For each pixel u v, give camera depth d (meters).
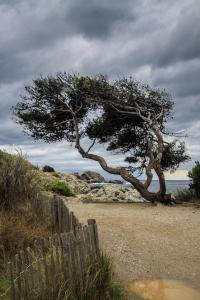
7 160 11.90
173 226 13.80
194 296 7.67
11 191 10.80
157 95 25.03
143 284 8.19
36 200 10.89
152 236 12.13
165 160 26.19
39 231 8.95
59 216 9.78
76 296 6.44
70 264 6.49
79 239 6.89
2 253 7.80
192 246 11.07
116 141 27.70
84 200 22.25
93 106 26.48
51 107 27.09
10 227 8.55
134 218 15.35
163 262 9.64
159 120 25.47
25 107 27.22
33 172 12.13
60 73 26.16
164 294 7.69
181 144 25.39
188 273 8.95
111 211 17.38
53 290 6.05
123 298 7.30
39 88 26.48
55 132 27.80
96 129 26.66
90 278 6.80
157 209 18.52
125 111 25.03
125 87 24.95
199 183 23.86
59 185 23.70
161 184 21.55
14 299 5.62
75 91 26.08
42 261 6.04
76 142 25.81
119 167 23.66
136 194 26.44
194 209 18.66
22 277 5.76
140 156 26.95
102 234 12.09
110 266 7.64
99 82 25.25
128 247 10.73
